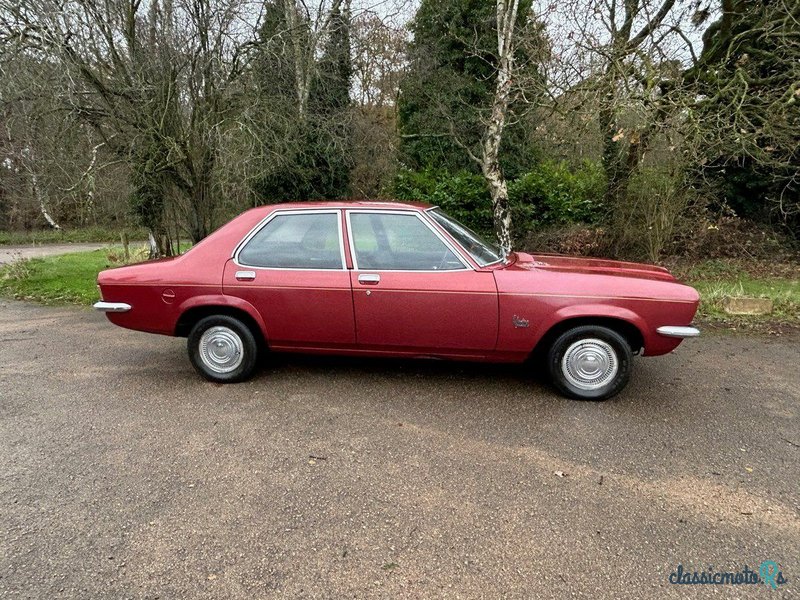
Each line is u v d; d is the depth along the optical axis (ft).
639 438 10.63
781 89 25.23
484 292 12.03
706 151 24.75
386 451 10.14
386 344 12.86
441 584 6.64
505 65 26.35
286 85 27.78
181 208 30.17
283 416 11.78
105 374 14.79
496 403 12.43
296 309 12.89
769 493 8.66
